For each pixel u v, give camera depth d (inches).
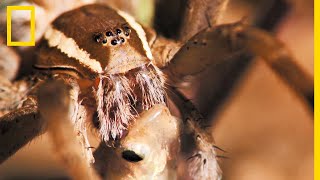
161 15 3.8
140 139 3.3
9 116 3.3
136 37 3.4
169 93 3.4
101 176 3.3
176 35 3.7
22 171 4.1
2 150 3.3
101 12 3.5
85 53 3.3
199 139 3.4
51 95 3.1
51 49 3.4
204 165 3.3
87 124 3.3
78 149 3.0
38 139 3.3
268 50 3.3
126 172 3.3
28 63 3.4
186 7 3.7
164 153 3.3
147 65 3.3
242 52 3.4
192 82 3.7
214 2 3.8
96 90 3.3
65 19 3.4
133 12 3.7
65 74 3.3
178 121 3.4
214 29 3.5
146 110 3.3
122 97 3.3
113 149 3.3
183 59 3.5
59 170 4.0
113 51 3.3
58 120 3.0
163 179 3.3
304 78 3.3
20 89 3.4
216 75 4.1
